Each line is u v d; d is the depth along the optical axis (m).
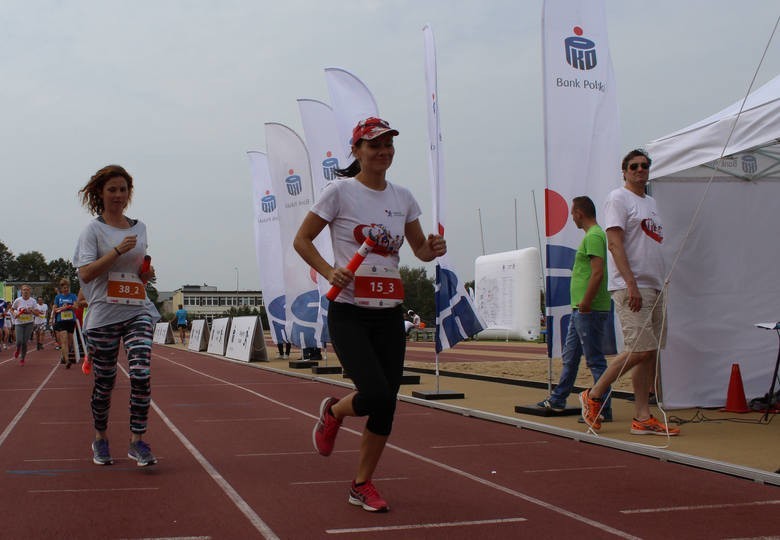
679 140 6.98
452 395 9.41
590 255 6.79
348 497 4.29
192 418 7.95
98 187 5.09
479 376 12.37
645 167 6.36
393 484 4.66
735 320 8.07
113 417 7.96
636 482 4.67
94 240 4.99
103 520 3.82
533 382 10.79
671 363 7.87
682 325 7.90
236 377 13.88
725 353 8.03
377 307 3.90
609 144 8.09
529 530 3.62
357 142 4.05
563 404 7.59
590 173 8.03
